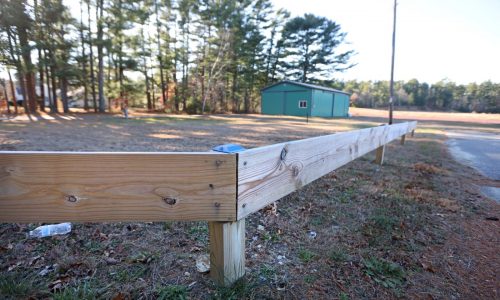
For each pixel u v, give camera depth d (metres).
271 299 1.15
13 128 8.24
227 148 1.12
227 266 1.14
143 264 1.36
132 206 0.99
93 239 1.59
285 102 22.73
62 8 14.35
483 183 3.23
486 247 1.66
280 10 29.22
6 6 12.41
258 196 1.17
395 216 2.08
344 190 2.71
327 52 31.23
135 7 17.84
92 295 1.12
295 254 1.52
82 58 16.61
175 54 22.64
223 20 22.98
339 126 12.06
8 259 1.38
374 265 1.42
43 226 1.69
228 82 27.20
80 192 0.96
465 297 1.21
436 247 1.64
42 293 1.13
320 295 1.19
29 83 15.55
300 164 1.49
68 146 4.95
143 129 8.91
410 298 1.20
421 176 3.42
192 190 1.01
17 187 0.94
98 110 19.61
